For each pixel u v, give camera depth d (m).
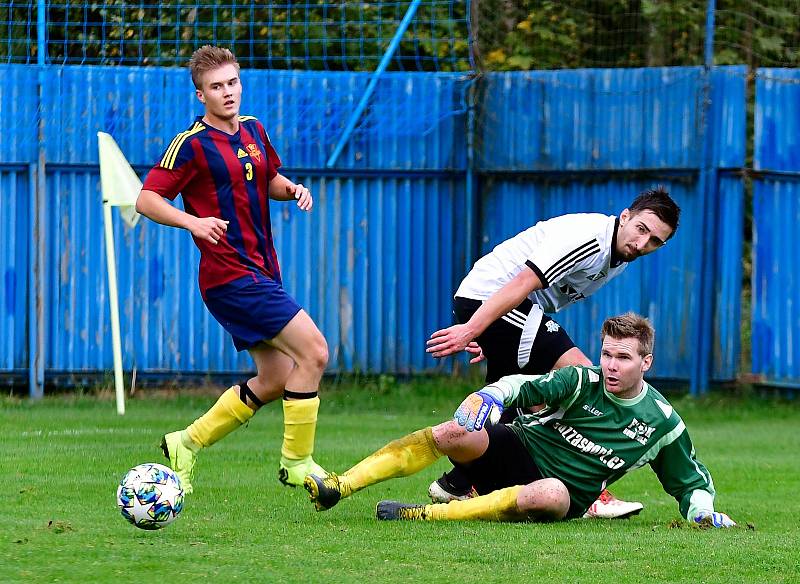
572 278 17.84
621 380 15.62
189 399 33.50
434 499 17.52
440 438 15.91
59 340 34.03
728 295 34.00
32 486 18.28
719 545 14.04
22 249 33.81
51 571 11.95
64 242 33.94
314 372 16.72
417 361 35.22
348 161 34.66
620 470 16.11
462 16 37.28
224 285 16.73
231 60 16.94
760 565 12.92
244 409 17.45
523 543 14.01
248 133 17.11
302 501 17.69
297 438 16.75
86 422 28.56
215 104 16.73
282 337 16.67
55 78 33.62
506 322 18.42
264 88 34.16
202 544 13.60
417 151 34.88
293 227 34.62
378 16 37.06
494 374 18.89
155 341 34.38
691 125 33.69
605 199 34.56
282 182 17.78
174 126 33.94
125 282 34.16
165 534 14.24
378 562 12.77
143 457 22.03
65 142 33.75
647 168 34.06
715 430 29.94
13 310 33.88
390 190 34.94
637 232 16.92
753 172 33.69
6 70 33.47
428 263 35.12
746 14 37.28
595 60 38.59
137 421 28.95
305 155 34.50
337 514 16.53
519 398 15.48
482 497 15.91
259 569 12.24
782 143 33.78
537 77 34.62
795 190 34.00
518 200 35.09
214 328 34.56
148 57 36.09
